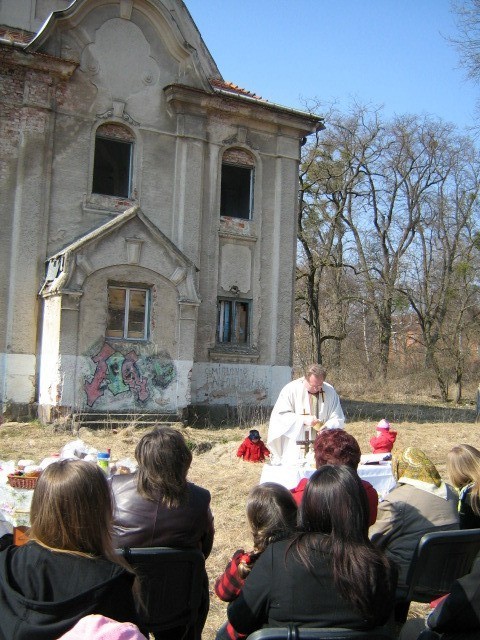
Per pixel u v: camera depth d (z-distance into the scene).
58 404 15.44
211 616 5.43
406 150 39.97
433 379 37.62
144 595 3.76
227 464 11.95
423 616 5.54
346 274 41.69
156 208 18.05
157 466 3.88
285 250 19.73
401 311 43.31
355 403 26.69
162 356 16.84
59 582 2.65
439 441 15.57
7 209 16.28
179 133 18.38
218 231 18.83
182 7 20.11
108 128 17.64
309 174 31.48
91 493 2.73
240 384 18.84
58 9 18.28
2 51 16.09
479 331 40.81
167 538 3.86
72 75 17.09
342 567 2.94
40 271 16.52
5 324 16.20
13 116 16.39
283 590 3.02
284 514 3.81
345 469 3.16
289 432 8.03
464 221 40.22
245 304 19.36
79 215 17.00
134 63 17.94
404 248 41.16
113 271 16.39
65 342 15.64
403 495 4.81
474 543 4.36
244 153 19.47
